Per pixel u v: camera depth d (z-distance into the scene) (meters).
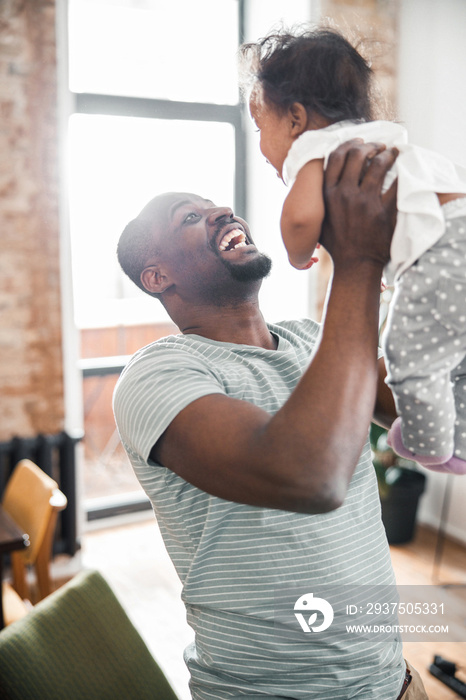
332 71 0.87
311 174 0.80
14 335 3.28
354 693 0.94
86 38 3.65
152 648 2.73
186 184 4.04
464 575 3.27
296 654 0.91
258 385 0.98
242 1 4.02
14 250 3.22
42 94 3.17
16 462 3.32
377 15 3.64
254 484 0.71
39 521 2.41
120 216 3.90
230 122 4.11
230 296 1.12
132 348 4.17
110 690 1.23
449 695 2.39
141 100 3.81
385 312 3.14
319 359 0.72
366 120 0.89
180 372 0.87
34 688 1.15
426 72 3.58
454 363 0.79
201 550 0.92
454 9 3.37
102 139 3.76
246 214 4.23
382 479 3.55
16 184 3.18
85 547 3.72
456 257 0.76
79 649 1.24
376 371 0.73
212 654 0.94
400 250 0.76
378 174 0.77
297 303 3.88
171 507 0.94
